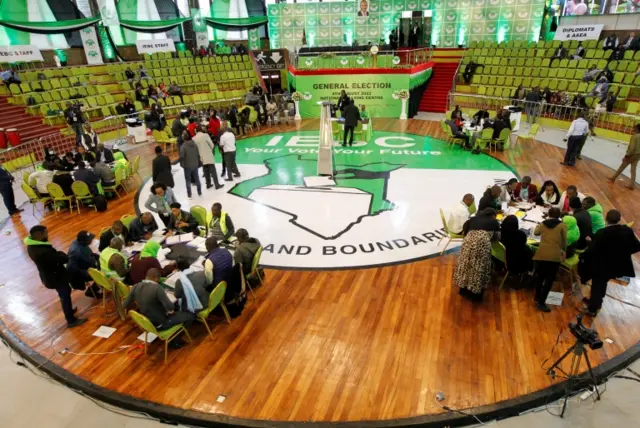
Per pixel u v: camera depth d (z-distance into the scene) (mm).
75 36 21578
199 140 9766
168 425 4215
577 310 5629
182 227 6871
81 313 5836
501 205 6965
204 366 4816
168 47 21250
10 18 19625
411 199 9414
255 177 11141
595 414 4195
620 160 11516
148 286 4688
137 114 15750
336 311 5734
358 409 4211
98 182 9336
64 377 4707
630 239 5051
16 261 7219
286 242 7609
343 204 9195
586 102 15047
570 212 6793
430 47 21469
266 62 21562
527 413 4227
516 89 17156
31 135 14188
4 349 5273
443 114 19344
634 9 18844
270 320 5574
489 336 5191
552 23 21078
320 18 23469
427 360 4824
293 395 4395
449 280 6402
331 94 18828
